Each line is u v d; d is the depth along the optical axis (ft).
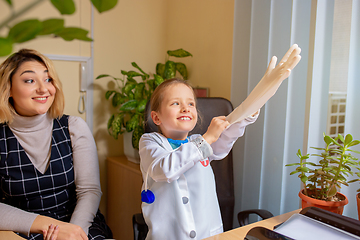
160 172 2.77
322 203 2.92
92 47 6.67
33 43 5.97
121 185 6.57
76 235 3.42
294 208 4.47
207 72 6.64
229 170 4.70
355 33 3.59
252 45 4.90
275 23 4.58
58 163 4.52
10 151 4.25
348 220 2.40
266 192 4.80
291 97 4.36
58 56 6.24
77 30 0.49
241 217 3.73
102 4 0.48
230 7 5.99
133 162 6.62
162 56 7.84
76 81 6.59
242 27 5.14
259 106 2.55
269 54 4.65
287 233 2.32
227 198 4.63
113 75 7.07
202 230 3.23
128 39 7.19
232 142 3.44
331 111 4.16
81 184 4.69
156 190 3.26
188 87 3.30
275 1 4.56
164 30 7.80
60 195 4.58
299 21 4.26
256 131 4.88
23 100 4.08
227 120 2.90
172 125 3.14
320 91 4.08
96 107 6.91
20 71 4.05
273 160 4.66
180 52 6.34
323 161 3.21
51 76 4.27
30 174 4.34
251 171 4.99
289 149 4.45
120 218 6.72
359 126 3.68
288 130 4.42
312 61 4.10
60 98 4.49
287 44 4.45
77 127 4.83
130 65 7.29
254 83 4.91
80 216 4.27
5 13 5.28
